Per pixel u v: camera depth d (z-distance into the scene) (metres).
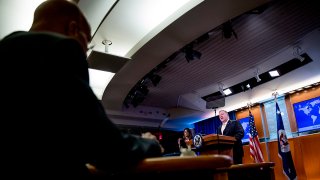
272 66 6.52
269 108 8.29
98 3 3.73
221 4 3.88
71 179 0.59
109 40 5.07
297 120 7.48
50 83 0.59
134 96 7.76
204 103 8.80
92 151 0.60
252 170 1.71
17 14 4.02
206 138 1.64
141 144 0.71
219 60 6.08
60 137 0.58
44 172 0.56
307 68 6.48
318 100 7.11
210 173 1.10
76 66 0.64
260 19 4.65
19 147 0.57
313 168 6.76
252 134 7.06
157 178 0.96
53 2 0.81
